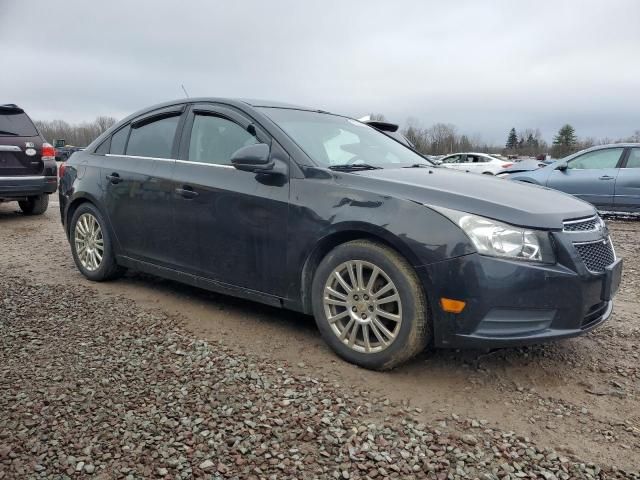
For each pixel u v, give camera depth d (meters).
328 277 3.34
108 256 4.85
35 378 2.94
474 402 2.87
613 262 3.27
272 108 4.14
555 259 2.93
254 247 3.68
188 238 4.09
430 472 2.23
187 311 4.20
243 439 2.42
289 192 3.51
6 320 3.84
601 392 3.03
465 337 2.91
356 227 3.18
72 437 2.40
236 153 3.58
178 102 4.54
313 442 2.41
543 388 3.06
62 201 5.34
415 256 2.96
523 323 2.90
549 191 3.60
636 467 2.33
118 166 4.72
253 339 3.64
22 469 2.18
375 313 3.16
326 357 3.38
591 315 3.10
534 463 2.32
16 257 6.16
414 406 2.79
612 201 10.13
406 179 3.35
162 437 2.41
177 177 4.16
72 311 4.10
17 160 8.69
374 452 2.35
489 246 2.87
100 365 3.12
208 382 2.94
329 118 4.49
